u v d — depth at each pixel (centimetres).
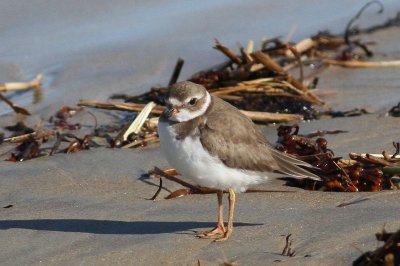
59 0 2003
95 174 1164
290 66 1683
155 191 1094
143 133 1330
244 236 902
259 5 2042
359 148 1217
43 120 1462
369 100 1481
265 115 1393
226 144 912
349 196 1026
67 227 955
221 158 909
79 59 1744
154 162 1214
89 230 942
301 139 1165
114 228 948
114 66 1717
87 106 1457
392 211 945
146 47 1802
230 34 1861
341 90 1552
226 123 921
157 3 2047
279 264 808
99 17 1939
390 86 1564
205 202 1040
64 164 1206
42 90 1606
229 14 1983
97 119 1455
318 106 1459
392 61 1692
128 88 1606
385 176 1086
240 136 923
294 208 985
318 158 1100
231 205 928
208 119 920
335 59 1733
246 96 1470
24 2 1966
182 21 1934
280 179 1111
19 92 1605
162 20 1941
